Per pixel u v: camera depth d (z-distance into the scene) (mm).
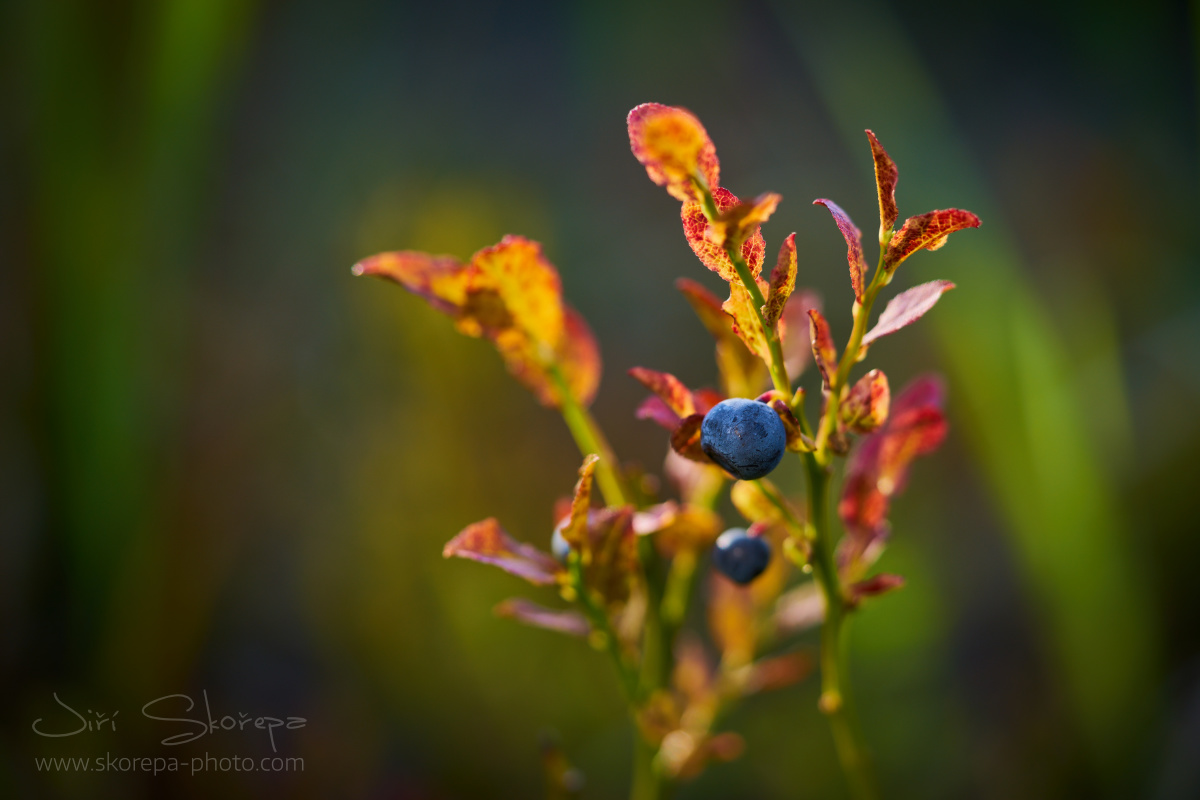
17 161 687
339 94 1052
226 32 686
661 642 360
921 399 351
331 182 966
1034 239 977
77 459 611
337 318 814
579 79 1098
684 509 350
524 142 1048
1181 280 897
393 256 352
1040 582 588
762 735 609
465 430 649
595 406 828
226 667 646
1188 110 1053
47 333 619
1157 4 1114
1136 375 815
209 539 682
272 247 892
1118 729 562
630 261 941
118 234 631
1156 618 637
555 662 626
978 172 1026
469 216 783
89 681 608
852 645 633
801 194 992
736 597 378
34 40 625
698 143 312
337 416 745
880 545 351
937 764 601
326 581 674
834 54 798
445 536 642
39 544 644
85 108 628
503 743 607
